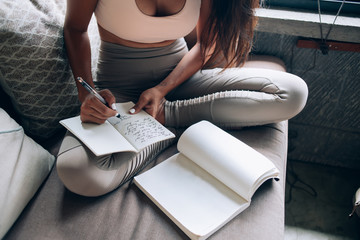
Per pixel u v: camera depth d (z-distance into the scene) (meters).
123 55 1.06
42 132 0.99
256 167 0.77
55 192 0.82
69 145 0.80
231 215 0.73
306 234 1.29
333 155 1.64
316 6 1.42
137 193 0.82
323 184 1.54
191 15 1.00
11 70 0.86
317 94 1.51
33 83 0.90
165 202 0.76
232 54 1.13
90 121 0.85
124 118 0.91
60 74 0.95
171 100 1.16
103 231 0.72
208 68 1.23
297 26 1.32
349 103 1.49
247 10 1.01
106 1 0.92
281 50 1.46
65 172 0.76
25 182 0.76
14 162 0.75
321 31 1.31
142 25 0.95
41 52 0.90
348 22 1.30
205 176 0.83
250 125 1.05
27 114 0.94
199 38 1.14
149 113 0.97
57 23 0.96
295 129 1.62
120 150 0.77
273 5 1.46
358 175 1.60
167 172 0.85
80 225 0.74
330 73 1.44
